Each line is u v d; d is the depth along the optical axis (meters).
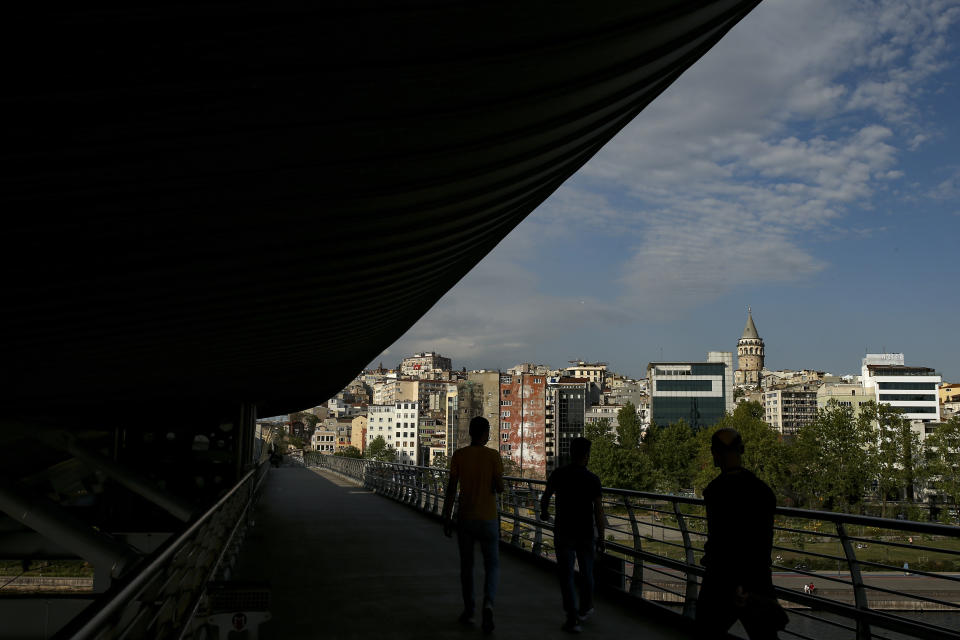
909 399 153.50
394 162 4.38
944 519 71.94
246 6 2.55
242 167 3.72
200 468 13.13
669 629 6.62
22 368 6.81
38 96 2.64
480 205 6.42
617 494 8.21
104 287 4.70
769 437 90.06
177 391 11.98
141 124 3.04
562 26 3.65
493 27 3.35
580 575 6.81
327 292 7.09
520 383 147.62
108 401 11.31
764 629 3.84
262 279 5.79
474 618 7.06
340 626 6.75
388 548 12.05
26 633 8.70
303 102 3.33
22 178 3.13
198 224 4.20
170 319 6.09
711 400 147.12
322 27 2.83
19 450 10.08
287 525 15.61
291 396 27.27
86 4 2.27
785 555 31.16
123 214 3.75
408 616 7.16
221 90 3.01
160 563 3.19
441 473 17.06
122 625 3.50
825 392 157.62
